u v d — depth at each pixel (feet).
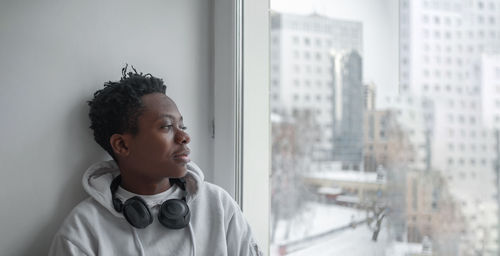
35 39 3.53
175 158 3.44
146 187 3.55
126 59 3.91
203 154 4.38
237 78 4.29
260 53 4.55
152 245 3.42
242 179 4.40
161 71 4.09
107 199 3.39
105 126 3.54
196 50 4.31
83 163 3.75
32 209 3.55
